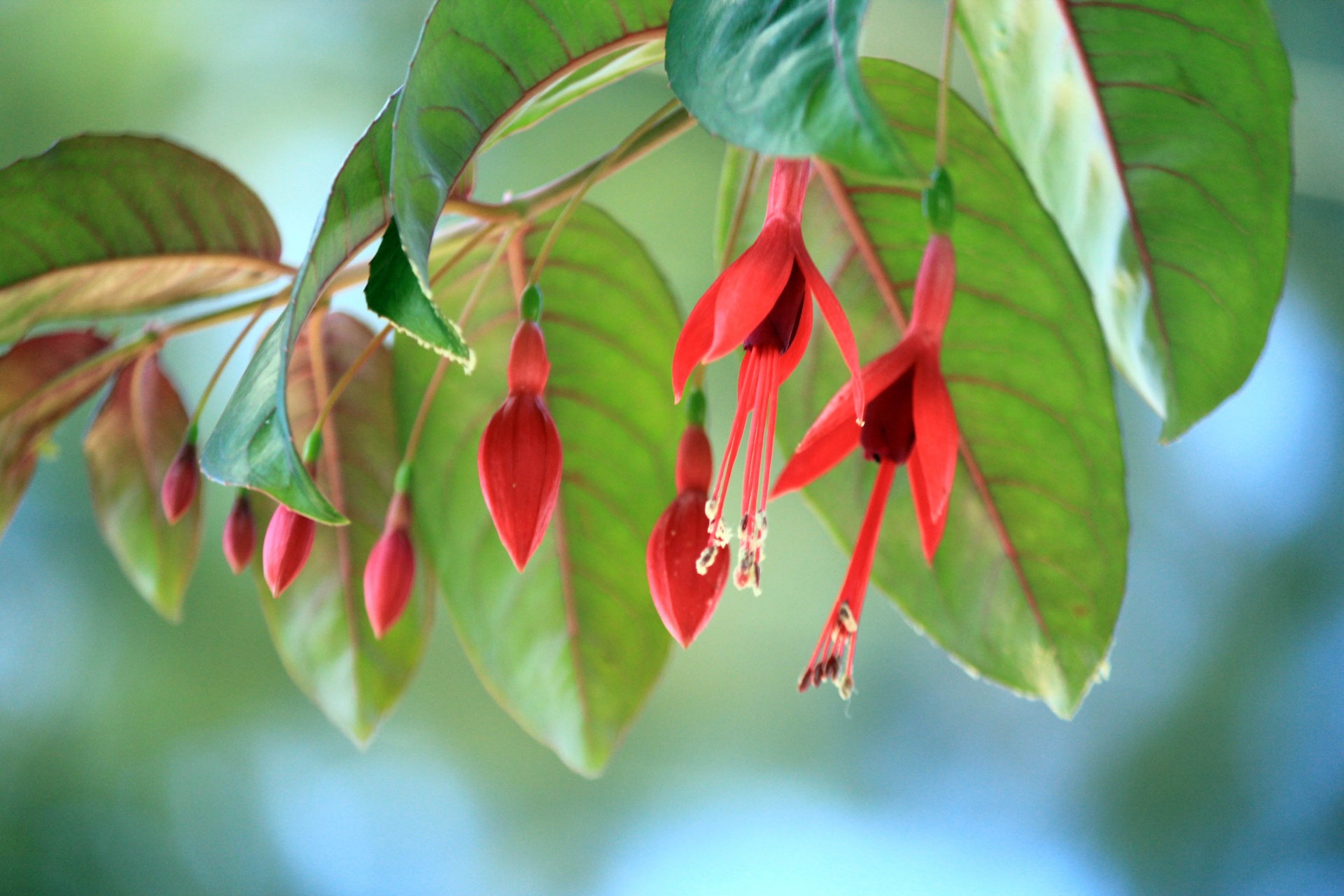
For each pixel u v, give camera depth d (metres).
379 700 0.65
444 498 0.64
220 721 1.41
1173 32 0.59
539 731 0.65
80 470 1.42
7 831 1.34
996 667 0.63
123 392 0.65
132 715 1.39
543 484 0.55
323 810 1.41
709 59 0.51
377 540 0.64
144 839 1.37
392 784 1.43
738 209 0.61
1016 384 0.61
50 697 1.38
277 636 0.65
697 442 0.57
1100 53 0.60
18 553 1.39
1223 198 0.60
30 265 0.59
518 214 0.59
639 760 1.45
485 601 0.64
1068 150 0.62
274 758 1.42
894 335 0.63
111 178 0.59
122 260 0.60
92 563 1.41
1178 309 0.61
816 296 0.54
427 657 1.46
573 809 1.44
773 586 1.47
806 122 0.50
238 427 0.52
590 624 0.64
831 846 1.46
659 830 1.44
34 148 1.43
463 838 1.42
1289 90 0.59
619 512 0.64
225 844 1.39
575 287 0.62
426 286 0.52
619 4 0.55
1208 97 0.60
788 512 1.47
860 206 0.62
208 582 1.42
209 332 1.36
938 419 0.55
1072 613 0.62
